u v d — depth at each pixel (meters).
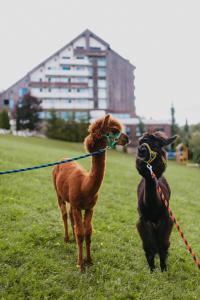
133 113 83.44
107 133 5.52
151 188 5.21
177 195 15.70
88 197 5.66
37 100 62.53
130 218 9.63
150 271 6.01
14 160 17.48
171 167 33.06
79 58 73.62
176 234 8.89
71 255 6.36
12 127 64.69
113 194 13.01
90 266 5.98
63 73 72.00
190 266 6.66
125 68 81.88
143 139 5.36
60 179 6.48
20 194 10.34
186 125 69.69
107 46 75.62
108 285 5.46
